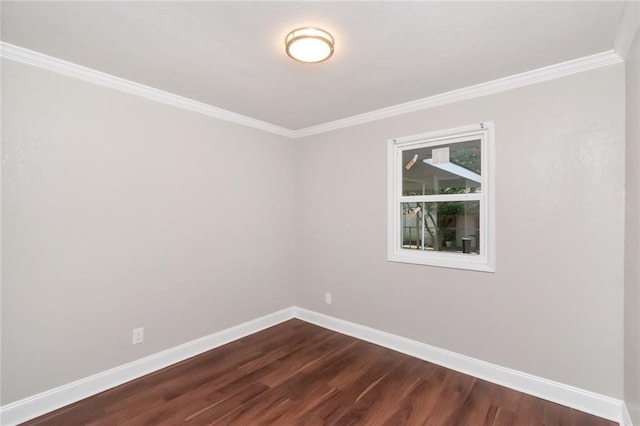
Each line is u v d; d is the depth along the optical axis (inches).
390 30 69.4
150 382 96.7
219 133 124.0
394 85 99.6
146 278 102.7
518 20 65.8
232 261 128.8
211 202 121.3
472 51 78.7
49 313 83.4
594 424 77.5
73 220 87.6
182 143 112.4
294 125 144.6
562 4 60.6
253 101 113.9
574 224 84.9
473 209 105.6
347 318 135.0
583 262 83.6
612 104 79.7
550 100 88.2
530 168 91.4
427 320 111.6
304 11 62.9
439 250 112.9
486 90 98.5
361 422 78.9
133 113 99.7
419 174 117.3
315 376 100.3
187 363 108.9
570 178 85.4
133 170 99.7
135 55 81.2
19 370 78.7
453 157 109.1
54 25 67.9
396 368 105.4
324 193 143.8
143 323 101.9
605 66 80.5
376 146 125.7
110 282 94.7
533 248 91.0
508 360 94.8
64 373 85.7
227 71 90.0
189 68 88.4
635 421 67.9
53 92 84.0
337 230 138.9
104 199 93.4
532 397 89.1
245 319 133.5
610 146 80.0
